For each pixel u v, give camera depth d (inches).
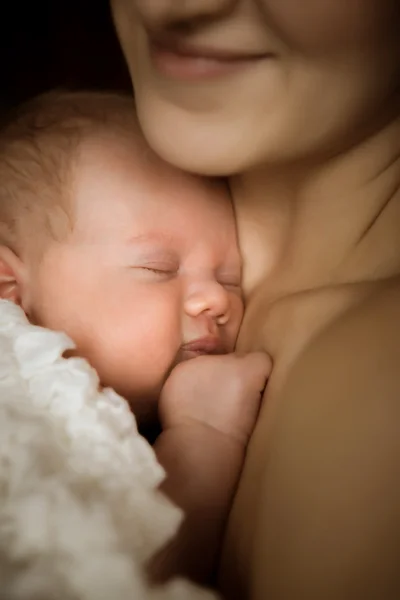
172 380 26.5
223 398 25.2
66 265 29.4
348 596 15.6
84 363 22.9
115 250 28.8
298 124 21.6
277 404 22.0
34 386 21.7
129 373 28.8
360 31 20.6
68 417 21.0
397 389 17.2
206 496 23.6
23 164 30.5
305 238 26.1
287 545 17.8
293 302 24.9
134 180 29.2
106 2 47.8
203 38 20.6
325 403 18.8
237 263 30.0
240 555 20.9
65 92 33.8
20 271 30.4
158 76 21.7
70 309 29.4
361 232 24.3
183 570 22.2
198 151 21.8
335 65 21.0
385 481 16.1
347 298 22.7
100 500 18.9
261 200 28.3
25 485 18.5
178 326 28.7
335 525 16.6
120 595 16.9
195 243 29.1
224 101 21.1
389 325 19.2
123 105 31.9
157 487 23.2
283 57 20.6
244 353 27.1
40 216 29.9
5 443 19.4
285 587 17.4
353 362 19.0
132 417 22.0
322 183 24.9
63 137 30.4
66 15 48.0
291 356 23.7
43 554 17.5
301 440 18.8
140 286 28.6
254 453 23.2
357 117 22.3
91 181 29.3
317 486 17.5
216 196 29.8
